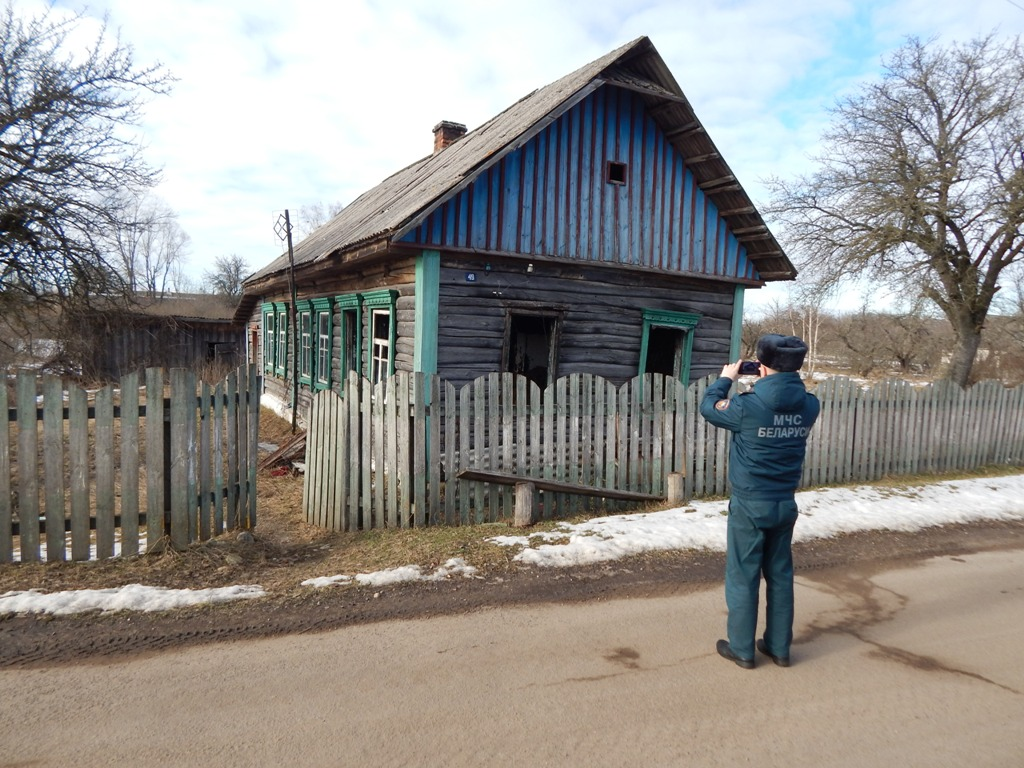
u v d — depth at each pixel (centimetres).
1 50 1354
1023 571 565
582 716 312
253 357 2156
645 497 738
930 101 2008
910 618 452
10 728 288
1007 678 366
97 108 1448
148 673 340
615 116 951
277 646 375
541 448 687
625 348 995
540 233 891
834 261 2131
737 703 329
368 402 621
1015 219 1816
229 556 504
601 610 443
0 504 466
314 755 275
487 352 873
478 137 1153
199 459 534
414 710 312
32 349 1862
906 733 307
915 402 964
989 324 2889
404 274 895
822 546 611
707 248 1048
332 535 616
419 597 452
